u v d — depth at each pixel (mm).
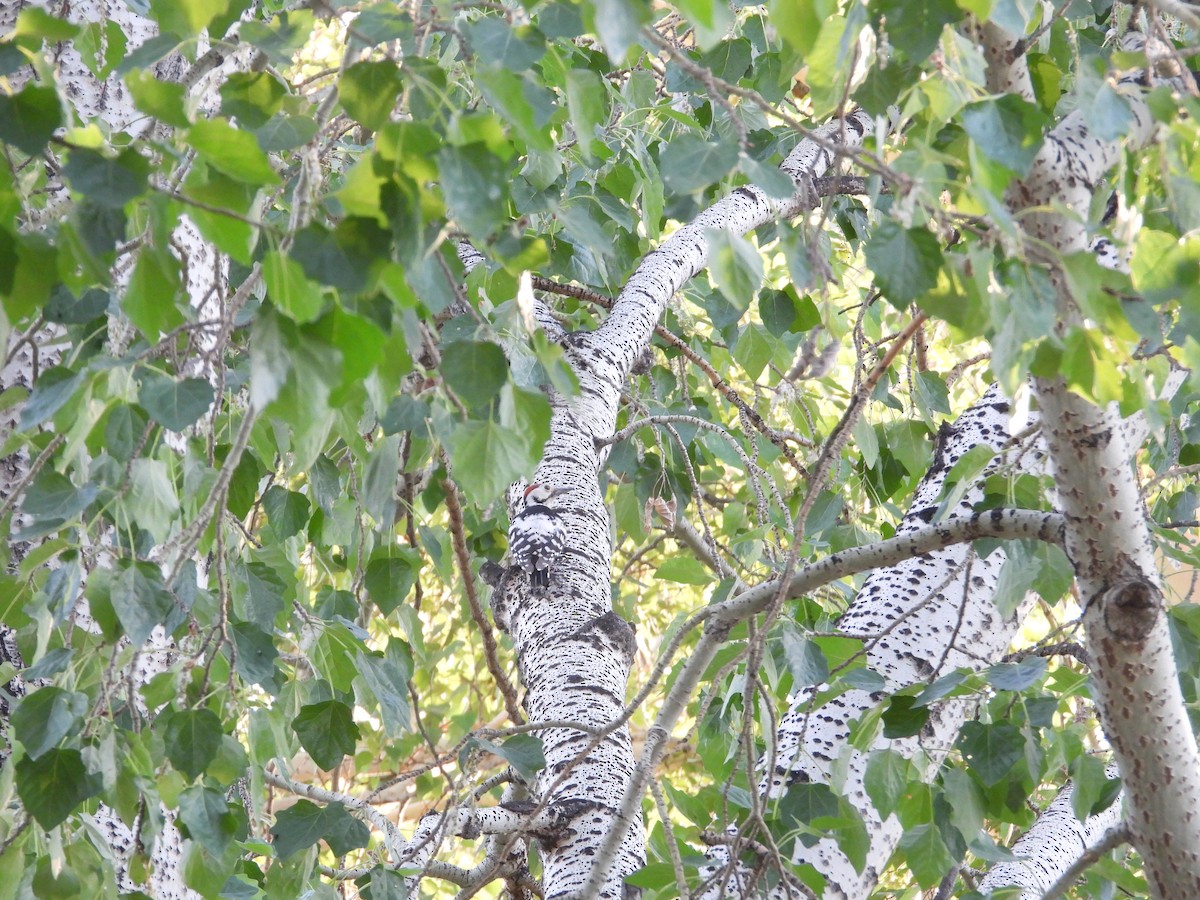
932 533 1791
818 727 2250
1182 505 2992
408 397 1723
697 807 2396
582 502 2641
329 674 2025
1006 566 2023
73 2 2148
